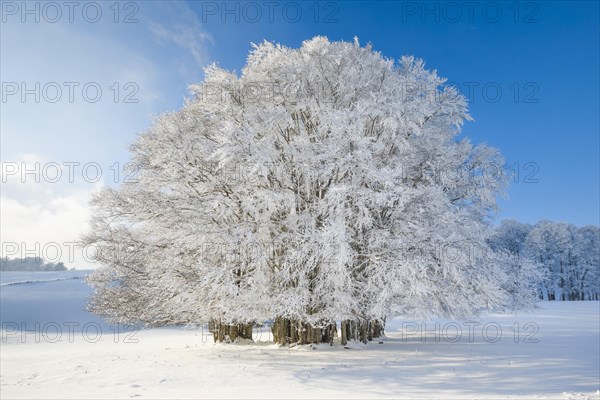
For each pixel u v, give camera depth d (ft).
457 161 61.87
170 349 63.62
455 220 56.70
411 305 57.67
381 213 58.70
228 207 57.16
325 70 59.57
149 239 66.49
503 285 68.54
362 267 58.29
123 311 71.87
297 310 52.95
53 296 179.42
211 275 52.01
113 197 63.41
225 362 46.88
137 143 65.67
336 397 30.76
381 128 59.41
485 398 30.40
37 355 61.36
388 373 40.91
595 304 217.36
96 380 38.45
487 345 64.54
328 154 52.24
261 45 63.93
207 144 58.59
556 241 287.28
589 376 40.22
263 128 56.24
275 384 35.86
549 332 86.17
